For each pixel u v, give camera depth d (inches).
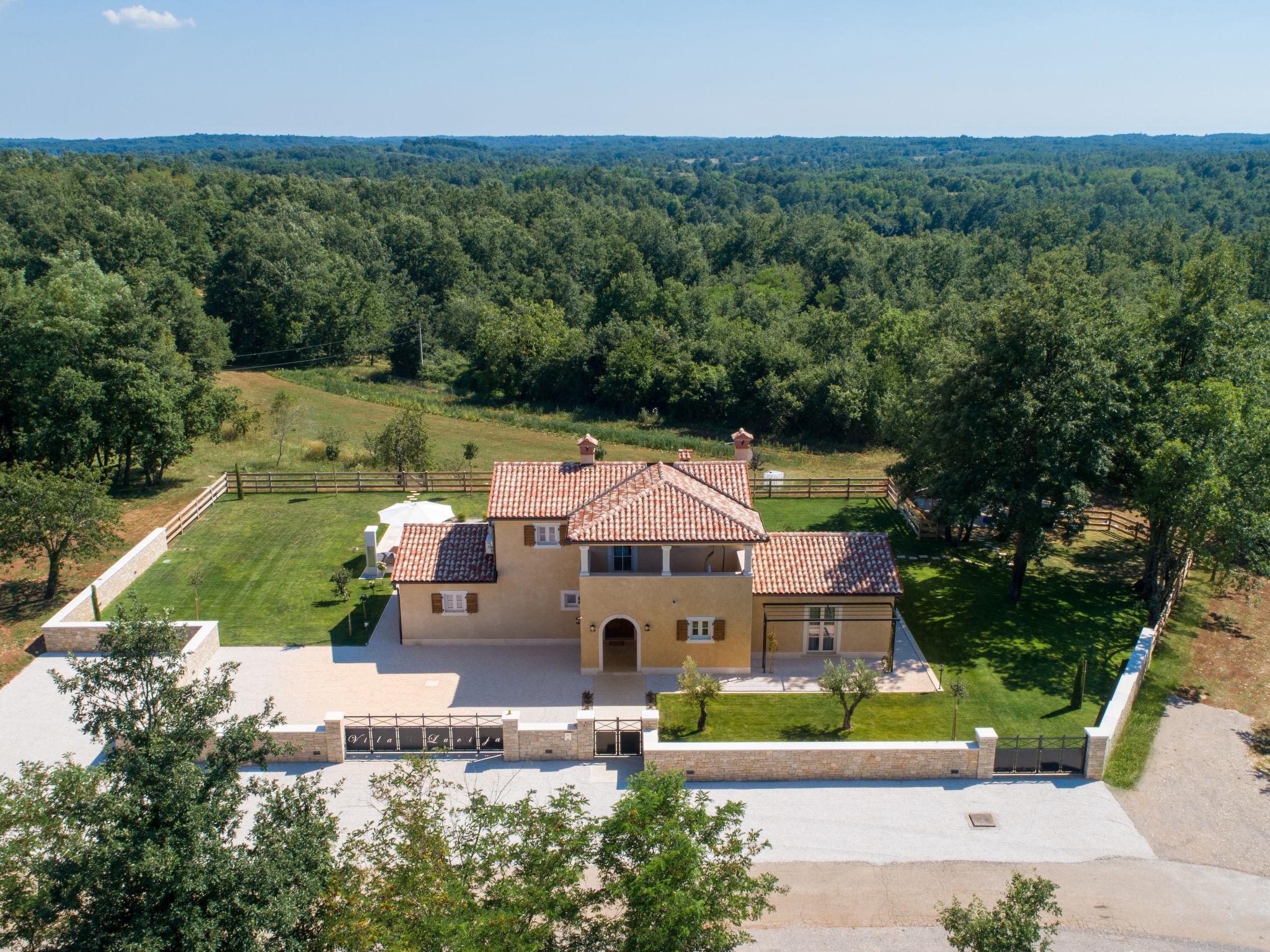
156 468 2187.5
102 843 639.8
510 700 1259.2
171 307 3161.9
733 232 5659.5
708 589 1298.0
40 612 1472.7
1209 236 4274.1
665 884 635.5
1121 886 895.7
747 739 1158.3
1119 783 1053.8
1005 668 1347.2
